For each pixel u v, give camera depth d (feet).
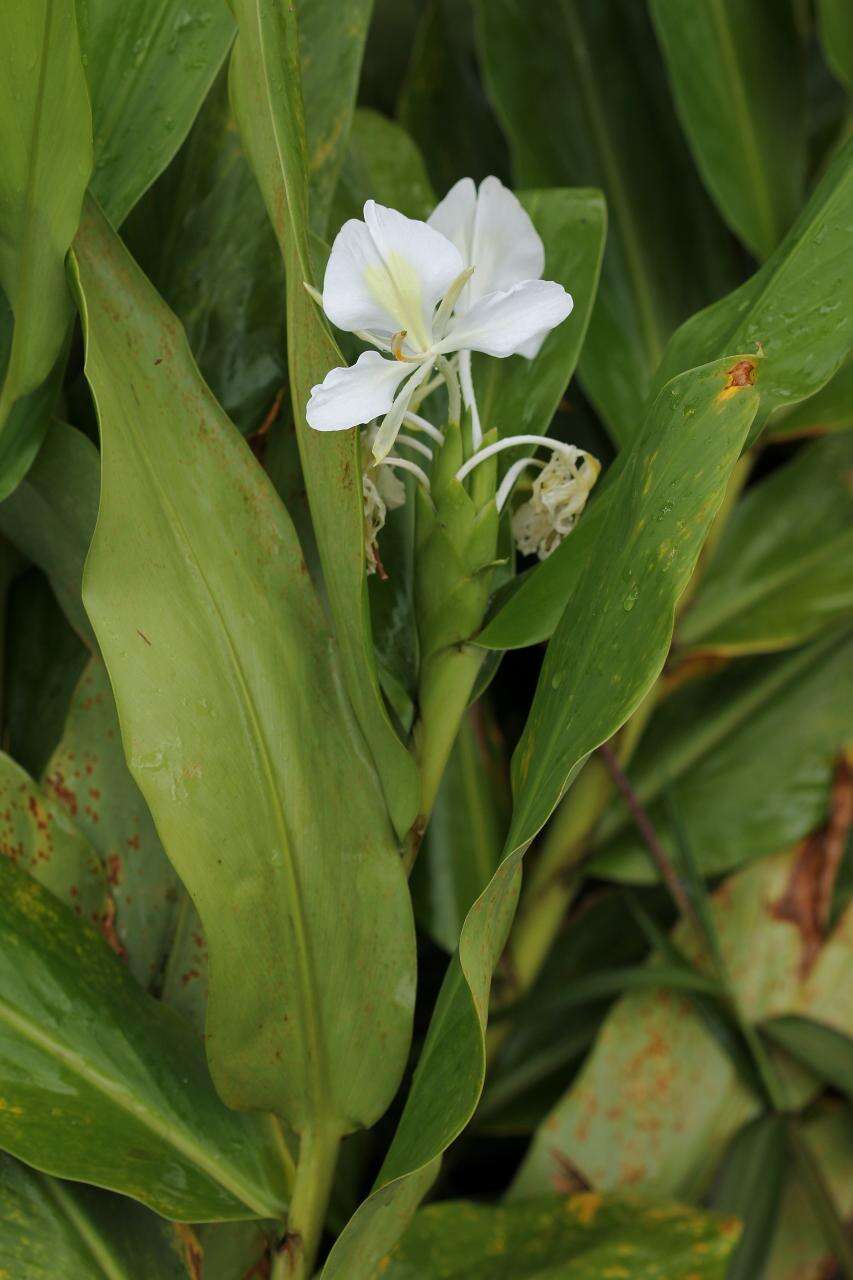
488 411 3.11
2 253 2.82
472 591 2.89
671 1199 3.56
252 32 2.77
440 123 3.96
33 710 3.28
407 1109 2.90
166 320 2.89
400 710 3.08
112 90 3.02
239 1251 3.10
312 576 3.21
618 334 3.79
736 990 3.73
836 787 3.79
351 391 2.73
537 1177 3.54
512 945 3.72
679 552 2.68
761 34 3.79
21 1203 2.92
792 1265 3.67
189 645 2.84
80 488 2.97
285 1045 2.91
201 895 2.83
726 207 3.73
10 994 2.90
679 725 3.87
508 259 2.94
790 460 3.96
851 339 2.91
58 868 3.08
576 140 3.87
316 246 3.10
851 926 3.76
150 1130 2.91
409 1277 3.29
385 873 2.91
